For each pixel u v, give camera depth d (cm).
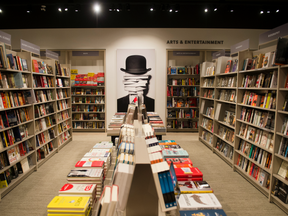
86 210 166
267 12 641
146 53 691
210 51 707
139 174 114
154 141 147
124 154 129
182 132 724
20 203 286
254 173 338
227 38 689
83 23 698
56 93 507
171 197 104
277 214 262
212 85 533
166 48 693
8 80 323
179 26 704
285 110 265
